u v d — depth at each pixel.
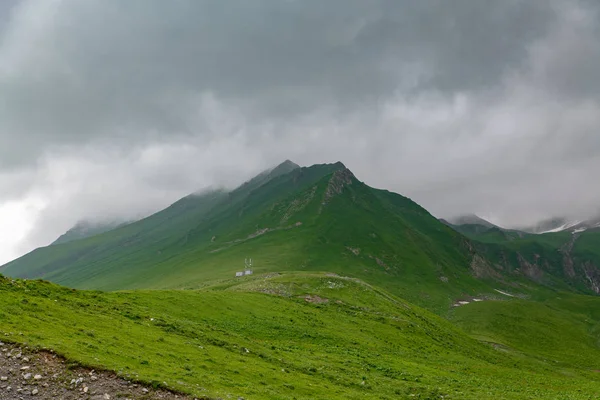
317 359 58.41
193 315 68.62
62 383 29.41
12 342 32.16
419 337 96.69
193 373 36.94
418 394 48.47
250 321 75.06
